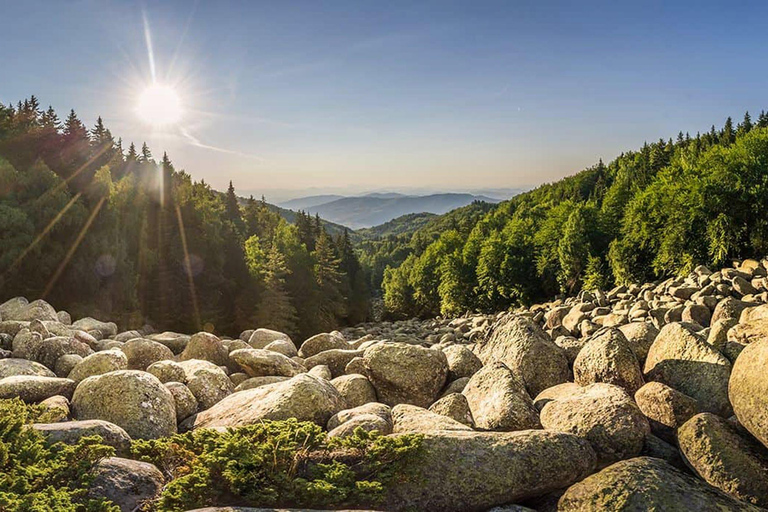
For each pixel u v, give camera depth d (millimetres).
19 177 34875
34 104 65188
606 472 5164
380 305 124750
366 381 9922
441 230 178500
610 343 7891
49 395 8344
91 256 35156
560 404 6836
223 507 4348
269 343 15016
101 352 10234
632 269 45312
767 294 19531
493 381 7926
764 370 5309
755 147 37562
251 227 102375
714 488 4980
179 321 45938
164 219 50062
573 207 63500
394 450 5316
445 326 43000
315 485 4699
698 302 20375
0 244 30578
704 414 5773
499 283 63344
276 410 7195
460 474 5297
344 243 98875
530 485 5324
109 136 81812
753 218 35875
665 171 49719
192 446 5578
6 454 4859
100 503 4449
